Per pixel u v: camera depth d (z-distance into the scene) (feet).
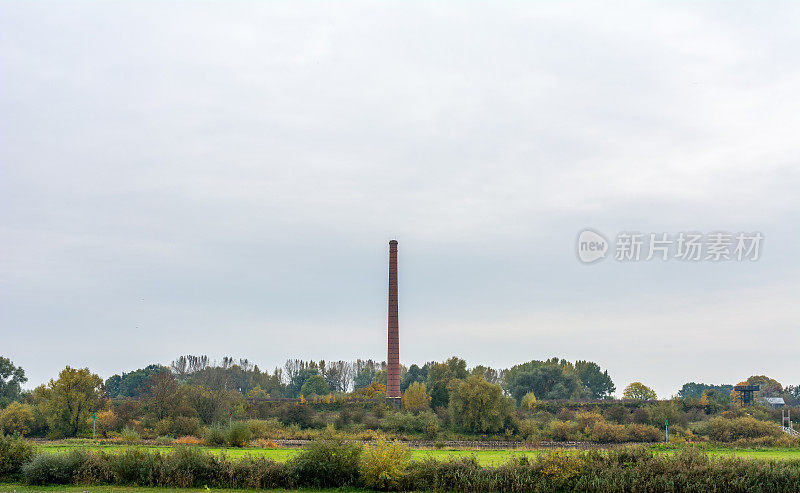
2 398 460.14
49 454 166.09
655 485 142.31
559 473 149.38
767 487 142.41
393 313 480.23
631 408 440.45
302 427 393.91
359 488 157.89
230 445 255.09
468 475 152.87
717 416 400.47
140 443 264.52
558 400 510.58
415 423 382.63
